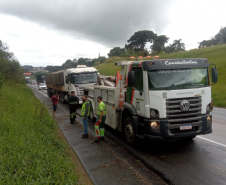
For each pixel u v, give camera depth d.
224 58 36.69
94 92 10.59
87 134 8.31
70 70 16.95
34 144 5.50
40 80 49.31
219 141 7.23
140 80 6.25
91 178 4.93
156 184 4.57
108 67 57.44
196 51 49.88
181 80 6.04
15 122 7.27
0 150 4.72
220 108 16.00
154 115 5.86
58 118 12.54
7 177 3.72
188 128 5.89
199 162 5.58
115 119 8.03
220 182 4.53
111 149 6.84
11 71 28.94
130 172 5.16
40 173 4.16
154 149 6.69
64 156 5.84
